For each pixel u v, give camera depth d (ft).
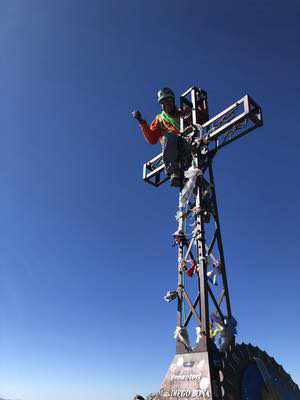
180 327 12.64
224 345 12.19
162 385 11.39
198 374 10.74
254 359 11.23
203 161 15.79
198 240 13.48
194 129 15.20
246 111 13.96
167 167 14.51
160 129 15.14
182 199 14.10
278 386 11.16
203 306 12.12
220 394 10.00
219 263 13.83
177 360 11.76
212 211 14.90
